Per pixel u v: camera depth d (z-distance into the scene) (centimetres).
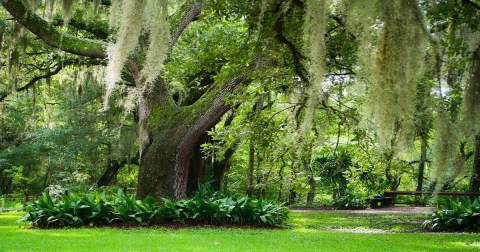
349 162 2048
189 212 1088
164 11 717
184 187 1239
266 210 1117
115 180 2906
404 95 561
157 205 1091
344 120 1071
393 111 562
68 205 1031
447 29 745
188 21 1271
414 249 736
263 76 934
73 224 1023
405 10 543
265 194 2364
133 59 1144
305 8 600
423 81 723
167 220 1080
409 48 548
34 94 1947
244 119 1212
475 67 621
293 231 1030
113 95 1811
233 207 1088
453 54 645
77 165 2638
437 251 714
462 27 718
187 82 1622
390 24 543
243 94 1085
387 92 555
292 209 2038
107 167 2652
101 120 2406
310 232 1012
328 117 1012
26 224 1068
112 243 745
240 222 1107
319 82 574
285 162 1402
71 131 2380
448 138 602
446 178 712
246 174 2558
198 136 1220
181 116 1226
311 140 1110
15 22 1433
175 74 1011
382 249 730
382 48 553
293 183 1382
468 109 618
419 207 2033
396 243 816
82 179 2514
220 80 943
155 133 1237
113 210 1061
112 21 805
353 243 805
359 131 1055
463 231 1058
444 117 606
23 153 2552
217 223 1094
